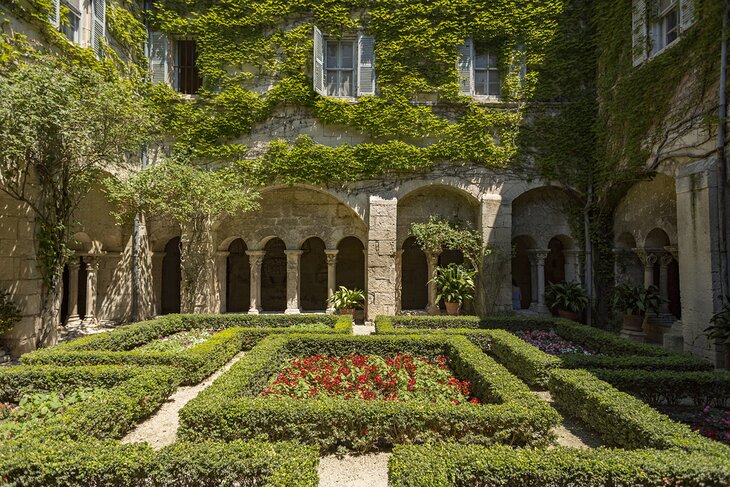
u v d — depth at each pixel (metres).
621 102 9.37
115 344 6.91
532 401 3.92
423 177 11.02
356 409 3.81
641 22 8.84
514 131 10.95
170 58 11.19
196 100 10.91
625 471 2.74
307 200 11.89
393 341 6.57
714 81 6.93
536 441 3.62
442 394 4.79
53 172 7.58
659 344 9.21
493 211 10.81
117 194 9.21
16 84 6.11
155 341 7.68
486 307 10.67
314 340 6.61
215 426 3.68
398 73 10.91
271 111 11.02
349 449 3.94
